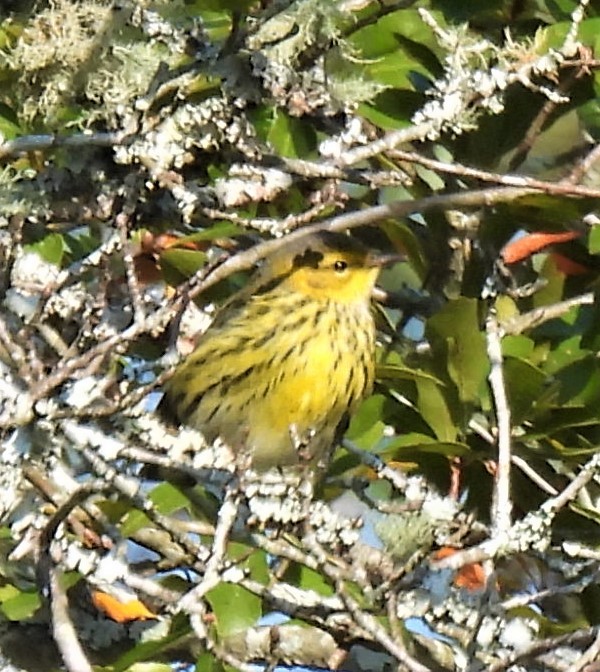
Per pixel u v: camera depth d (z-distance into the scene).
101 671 10.32
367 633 9.15
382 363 12.52
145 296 9.66
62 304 9.23
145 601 10.75
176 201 9.25
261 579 10.52
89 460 8.71
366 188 12.21
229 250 11.77
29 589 11.13
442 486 11.48
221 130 9.20
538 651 8.82
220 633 10.28
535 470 11.59
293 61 9.43
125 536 10.41
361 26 10.77
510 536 9.05
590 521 11.34
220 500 10.85
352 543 9.06
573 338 11.52
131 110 9.16
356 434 12.10
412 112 11.38
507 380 11.09
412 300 12.68
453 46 10.09
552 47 10.81
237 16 9.05
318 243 13.37
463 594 9.54
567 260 11.77
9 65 9.66
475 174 9.16
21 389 8.64
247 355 13.34
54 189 9.27
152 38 9.14
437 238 11.83
